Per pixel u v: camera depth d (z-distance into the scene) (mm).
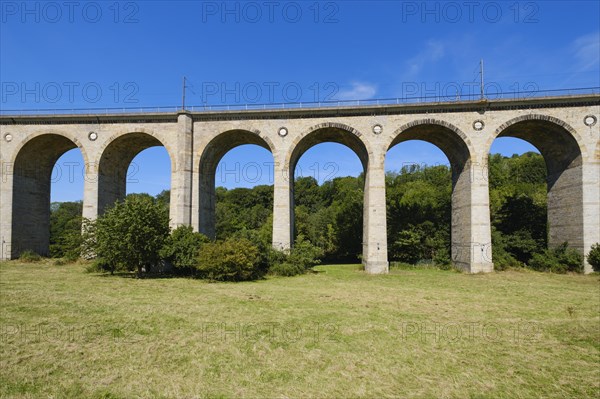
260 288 20375
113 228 23203
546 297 18141
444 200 38781
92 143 32031
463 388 7684
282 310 14555
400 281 24141
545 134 30109
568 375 8453
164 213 24906
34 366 8430
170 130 31531
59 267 28641
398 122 29797
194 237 25547
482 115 28969
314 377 8055
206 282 22562
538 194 44188
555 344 10656
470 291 19984
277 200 30125
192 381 7750
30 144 33156
